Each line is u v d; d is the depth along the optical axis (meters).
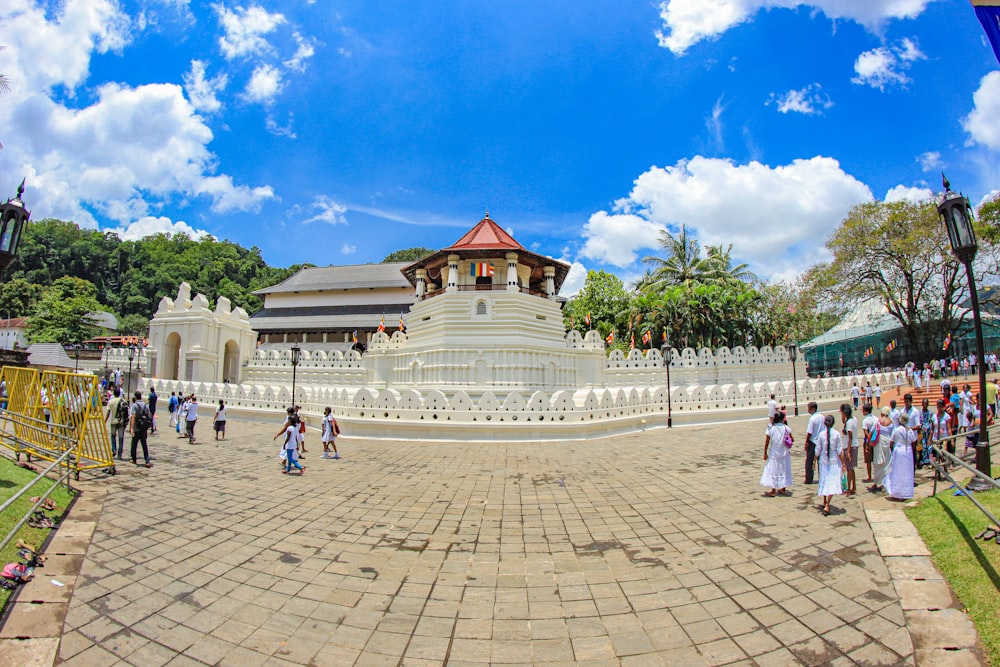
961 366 43.31
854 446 10.83
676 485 12.36
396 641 5.52
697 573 7.14
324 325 64.56
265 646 5.40
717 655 5.21
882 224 42.50
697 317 45.84
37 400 13.70
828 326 59.22
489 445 19.33
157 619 5.89
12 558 6.91
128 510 9.98
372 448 18.64
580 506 10.62
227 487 12.17
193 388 31.19
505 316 34.16
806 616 5.91
